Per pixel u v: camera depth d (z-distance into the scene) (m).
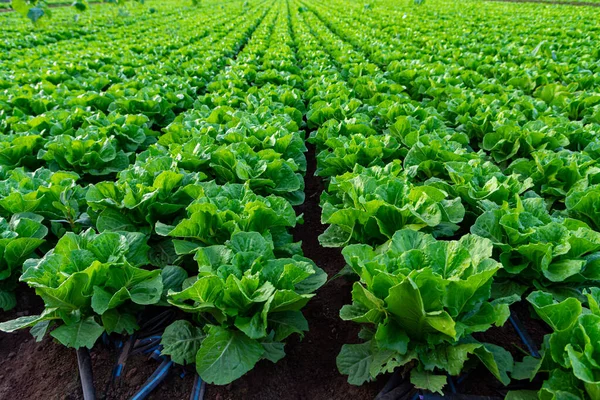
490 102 2.25
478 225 1.10
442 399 0.94
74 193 1.43
